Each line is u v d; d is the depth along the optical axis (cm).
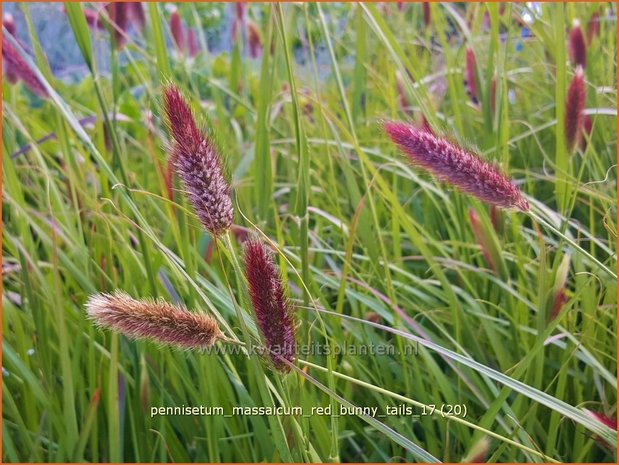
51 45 364
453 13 235
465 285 220
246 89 321
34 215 221
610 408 181
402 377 194
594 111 205
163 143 120
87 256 187
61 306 165
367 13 204
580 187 195
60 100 154
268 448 167
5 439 164
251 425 193
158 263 178
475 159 138
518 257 201
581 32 236
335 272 213
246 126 322
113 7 218
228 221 119
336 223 206
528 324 213
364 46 264
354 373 187
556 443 189
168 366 187
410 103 262
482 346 209
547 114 285
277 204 286
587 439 180
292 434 140
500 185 135
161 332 121
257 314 122
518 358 189
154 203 204
